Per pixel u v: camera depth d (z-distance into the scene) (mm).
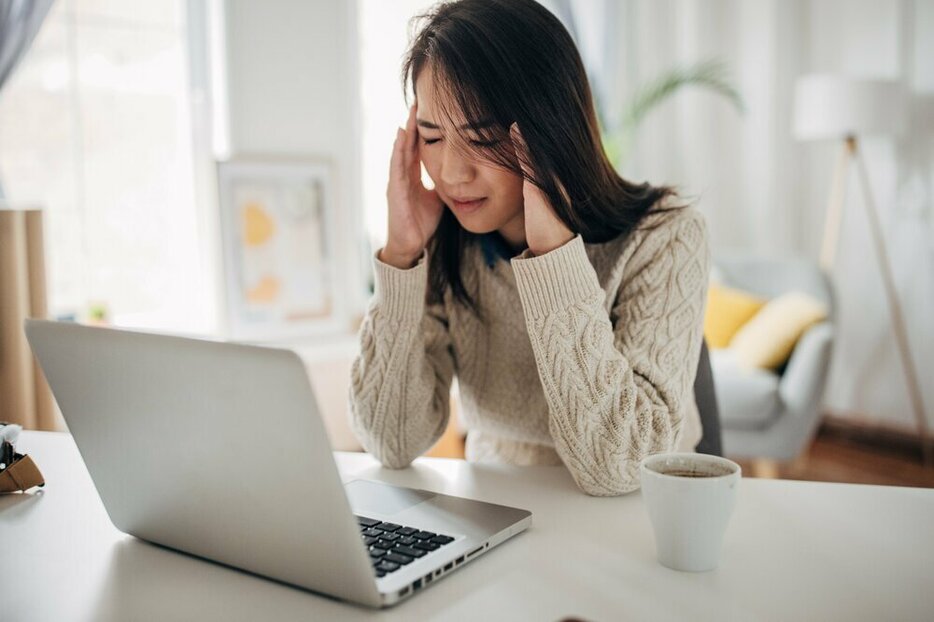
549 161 1083
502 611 681
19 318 2217
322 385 3184
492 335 1313
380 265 1160
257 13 3227
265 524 719
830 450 3914
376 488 964
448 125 1102
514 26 1080
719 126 4387
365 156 3678
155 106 3174
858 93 3561
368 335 1183
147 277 3209
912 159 3838
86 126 3035
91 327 751
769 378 3076
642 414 1024
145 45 3135
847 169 4082
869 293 4039
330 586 704
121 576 773
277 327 3293
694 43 4320
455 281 1299
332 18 3438
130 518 844
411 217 1178
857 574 750
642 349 1106
